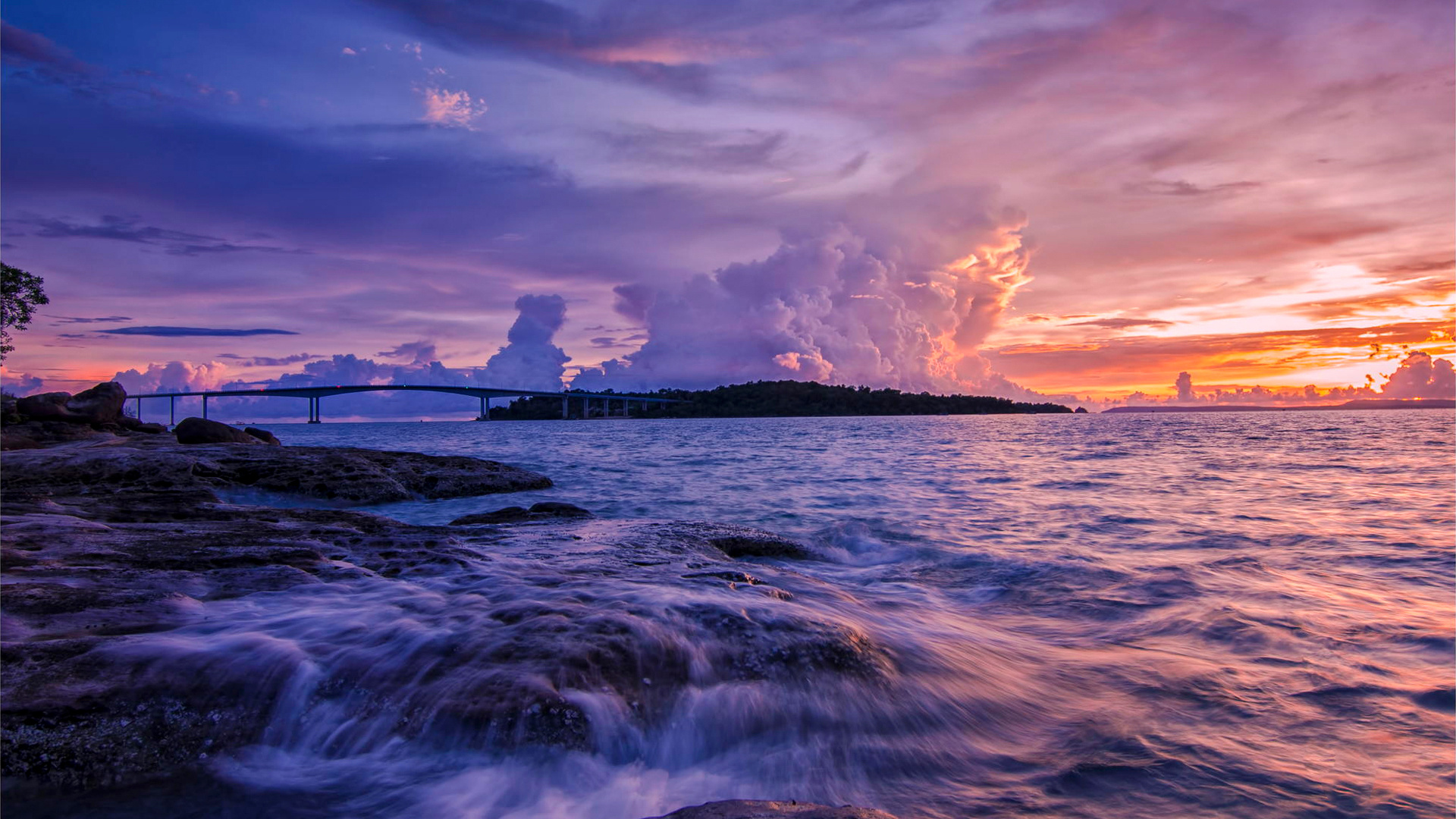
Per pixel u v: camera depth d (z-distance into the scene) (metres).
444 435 98.94
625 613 5.13
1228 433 60.78
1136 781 3.68
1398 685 4.87
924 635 5.88
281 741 3.85
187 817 3.23
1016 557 9.45
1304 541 10.48
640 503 16.31
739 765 3.88
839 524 12.90
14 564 5.84
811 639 4.95
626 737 3.94
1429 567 8.61
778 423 146.12
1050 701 4.73
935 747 4.07
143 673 4.08
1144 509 14.34
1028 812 3.41
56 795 3.36
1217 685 4.92
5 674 3.91
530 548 8.20
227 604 5.37
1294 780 3.67
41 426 24.61
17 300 30.34
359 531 8.73
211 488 14.90
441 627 4.90
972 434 68.94
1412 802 3.46
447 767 3.67
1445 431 61.62
